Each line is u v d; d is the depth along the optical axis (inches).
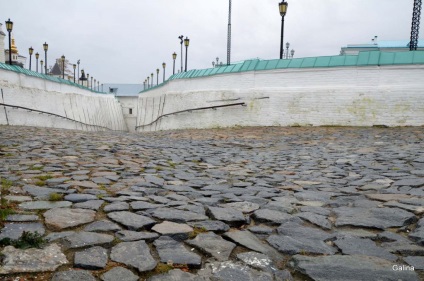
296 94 686.5
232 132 635.5
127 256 102.0
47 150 340.5
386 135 499.5
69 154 322.0
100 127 1542.8
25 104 848.3
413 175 230.7
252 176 245.6
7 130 564.7
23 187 182.7
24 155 303.3
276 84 708.0
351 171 257.4
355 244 113.8
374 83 629.3
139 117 1515.7
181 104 887.1
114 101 2030.0
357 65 636.7
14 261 95.6
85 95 1347.2
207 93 807.1
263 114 718.5
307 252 107.7
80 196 168.2
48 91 976.3
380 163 284.4
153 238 117.1
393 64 614.5
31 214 137.3
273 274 93.9
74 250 105.0
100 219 135.3
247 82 738.8
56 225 125.4
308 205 163.2
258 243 115.9
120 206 153.9
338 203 167.0
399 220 137.3
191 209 153.7
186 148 419.2
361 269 95.5
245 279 90.8
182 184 212.8
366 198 175.3
